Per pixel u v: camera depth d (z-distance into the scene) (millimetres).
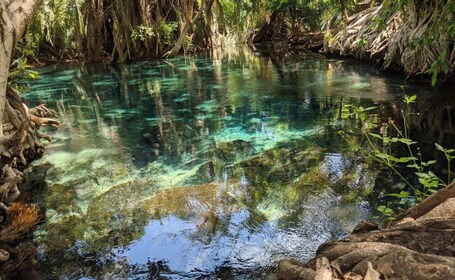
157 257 3172
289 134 6203
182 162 5332
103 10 15438
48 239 3482
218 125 6969
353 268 1413
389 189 4102
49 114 5934
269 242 3324
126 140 6391
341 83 9359
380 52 10805
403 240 1650
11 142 3570
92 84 11320
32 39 14219
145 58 15992
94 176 4926
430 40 5750
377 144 5422
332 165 4844
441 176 4266
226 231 3506
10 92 5133
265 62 13438
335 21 14367
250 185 4457
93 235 3531
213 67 13156
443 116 6375
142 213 3908
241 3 17953
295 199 4051
